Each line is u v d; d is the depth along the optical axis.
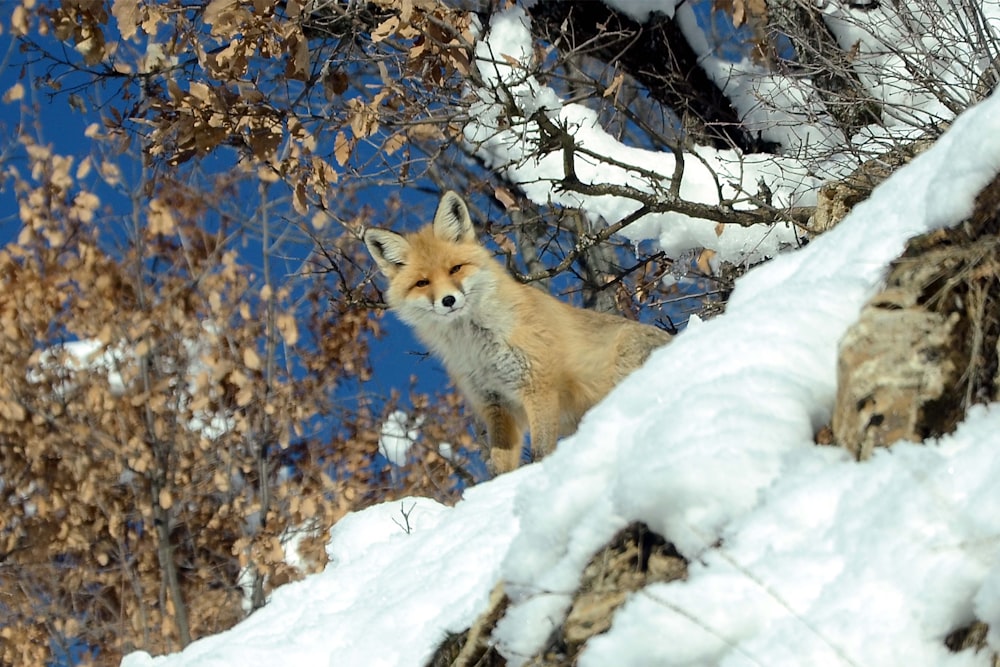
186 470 23.53
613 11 14.79
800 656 4.04
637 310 16.75
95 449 23.36
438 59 14.17
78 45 13.88
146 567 23.52
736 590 4.38
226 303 24.12
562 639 4.97
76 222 24.70
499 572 5.88
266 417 23.20
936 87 11.16
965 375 4.62
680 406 5.11
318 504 22.97
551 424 11.62
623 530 5.01
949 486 4.19
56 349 24.02
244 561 21.78
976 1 10.92
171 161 13.90
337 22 15.28
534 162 14.98
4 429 23.08
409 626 6.31
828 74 12.05
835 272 5.90
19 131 24.34
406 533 8.35
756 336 5.45
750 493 4.69
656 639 4.41
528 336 11.56
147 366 24.53
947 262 4.95
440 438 23.34
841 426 4.79
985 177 5.14
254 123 13.48
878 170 10.59
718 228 13.15
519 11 15.21
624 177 14.62
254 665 6.79
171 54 14.35
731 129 14.68
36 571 23.25
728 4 13.24
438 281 11.62
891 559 4.11
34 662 22.19
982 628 3.85
